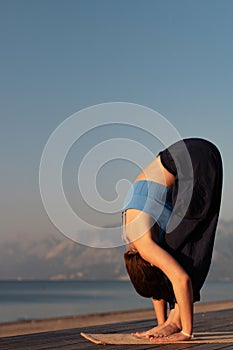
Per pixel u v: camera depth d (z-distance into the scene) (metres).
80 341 4.46
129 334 4.75
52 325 26.66
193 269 4.34
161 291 4.41
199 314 7.33
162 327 4.45
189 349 3.98
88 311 41.94
